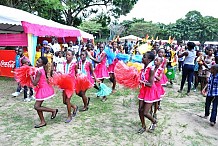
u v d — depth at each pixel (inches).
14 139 184.2
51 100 298.7
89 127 210.2
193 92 366.0
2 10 397.4
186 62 339.6
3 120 224.8
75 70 226.2
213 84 226.8
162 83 271.4
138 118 237.0
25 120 225.3
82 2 1125.7
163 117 242.7
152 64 188.9
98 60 306.5
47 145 174.9
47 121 222.7
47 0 746.8
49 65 386.0
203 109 277.3
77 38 652.7
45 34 435.2
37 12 845.8
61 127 208.7
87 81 237.6
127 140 186.5
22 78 204.7
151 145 179.0
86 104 253.4
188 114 257.3
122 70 192.4
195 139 194.4
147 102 191.8
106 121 226.1
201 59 351.9
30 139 184.2
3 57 415.5
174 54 463.8
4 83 392.8
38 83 202.2
